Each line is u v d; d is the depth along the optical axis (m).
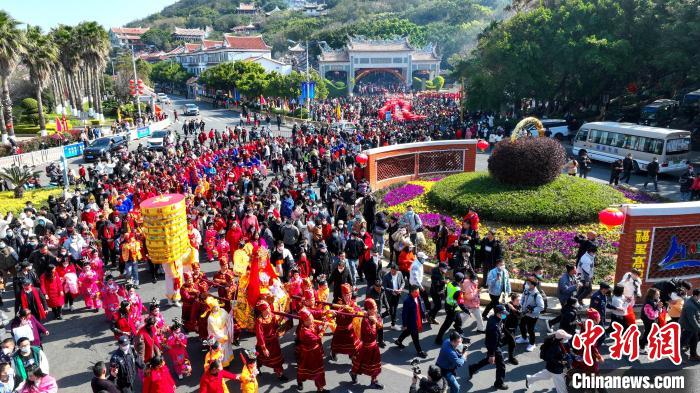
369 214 18.08
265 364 10.17
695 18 33.75
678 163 27.66
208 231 16.92
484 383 9.98
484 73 44.84
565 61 40.25
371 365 9.76
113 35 185.75
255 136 42.47
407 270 13.52
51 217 18.31
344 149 30.23
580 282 12.23
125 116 65.31
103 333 12.45
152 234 12.96
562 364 8.87
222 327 10.43
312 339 9.53
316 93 73.25
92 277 13.48
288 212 18.27
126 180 23.55
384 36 132.38
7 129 45.47
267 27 180.50
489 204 18.59
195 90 105.06
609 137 30.88
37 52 44.28
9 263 14.88
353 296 11.52
